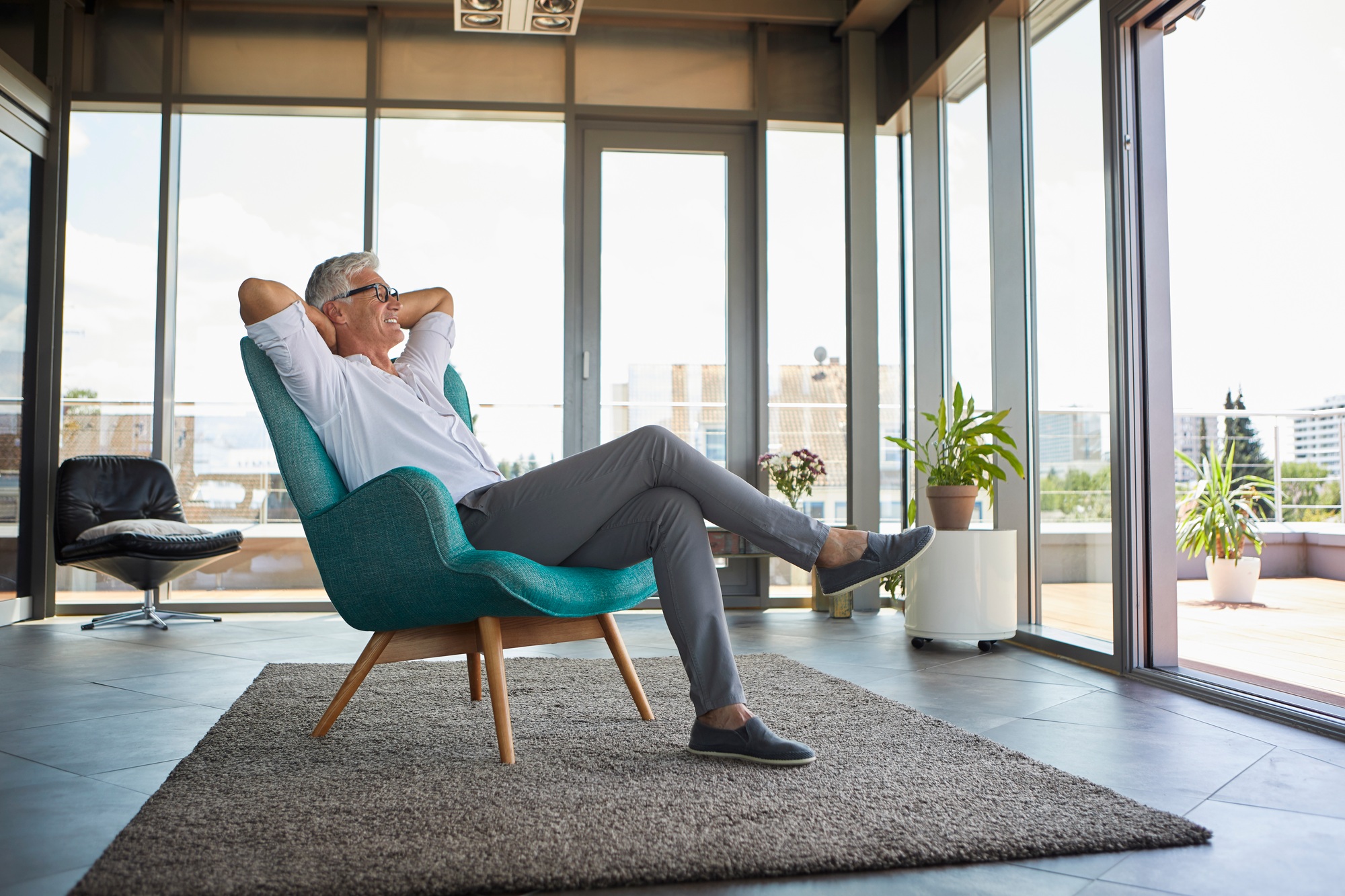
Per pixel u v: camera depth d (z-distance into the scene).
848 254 4.80
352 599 1.85
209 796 1.55
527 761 1.77
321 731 1.96
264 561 4.60
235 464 4.59
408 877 1.21
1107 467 3.10
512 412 4.71
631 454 1.88
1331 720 2.09
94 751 1.91
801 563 1.89
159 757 1.86
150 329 4.52
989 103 3.74
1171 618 2.81
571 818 1.43
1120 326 2.86
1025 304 3.70
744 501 1.87
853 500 4.72
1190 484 4.76
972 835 1.37
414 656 1.98
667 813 1.46
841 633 3.81
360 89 4.66
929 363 4.61
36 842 1.38
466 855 1.28
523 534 1.92
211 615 4.35
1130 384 2.84
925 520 4.50
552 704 2.30
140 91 4.55
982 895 1.20
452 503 1.82
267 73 4.63
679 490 1.89
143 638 3.64
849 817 1.44
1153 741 2.00
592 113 4.75
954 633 3.28
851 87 4.80
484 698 2.38
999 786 1.61
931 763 1.75
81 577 4.47
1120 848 1.36
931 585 3.32
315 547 1.85
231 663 3.04
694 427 4.84
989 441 3.73
